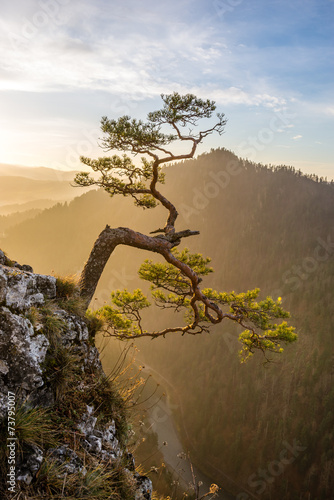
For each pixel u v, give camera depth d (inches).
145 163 363.3
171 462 4990.2
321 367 6028.5
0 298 139.4
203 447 5398.6
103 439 152.8
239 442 5423.2
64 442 132.1
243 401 5944.9
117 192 362.6
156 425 5767.7
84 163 352.8
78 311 203.2
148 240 299.4
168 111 290.8
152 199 386.0
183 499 188.5
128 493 140.5
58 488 111.1
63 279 219.6
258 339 413.4
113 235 280.1
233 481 4982.8
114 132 288.8
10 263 199.5
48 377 144.4
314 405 5551.2
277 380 6146.7
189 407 6225.4
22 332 137.6
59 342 161.3
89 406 158.2
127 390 185.2
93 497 116.2
